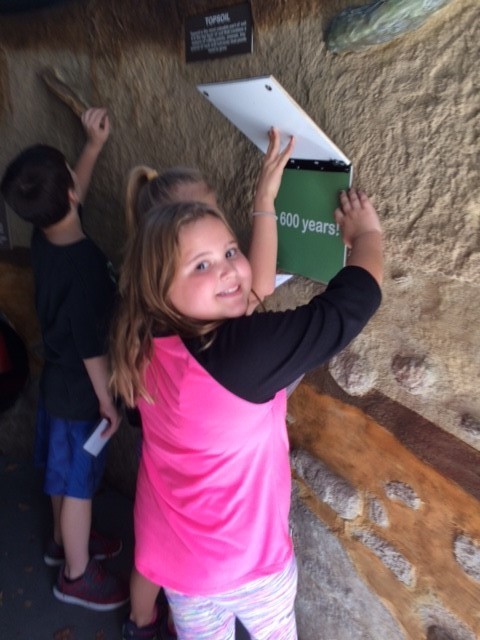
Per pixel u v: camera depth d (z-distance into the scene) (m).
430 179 1.04
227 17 1.30
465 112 0.97
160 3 1.44
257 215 1.24
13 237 2.15
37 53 1.80
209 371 1.04
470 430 1.11
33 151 1.43
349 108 1.14
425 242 1.08
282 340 1.00
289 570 1.28
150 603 1.72
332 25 1.08
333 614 1.58
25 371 2.41
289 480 1.28
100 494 2.36
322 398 1.40
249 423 1.09
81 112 1.72
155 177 1.25
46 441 1.85
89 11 1.61
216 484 1.16
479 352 1.07
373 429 1.30
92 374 1.52
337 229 1.22
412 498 1.27
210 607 1.30
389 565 1.36
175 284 1.04
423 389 1.17
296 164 1.26
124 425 2.21
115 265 1.90
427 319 1.13
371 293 1.03
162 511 1.24
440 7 0.94
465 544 1.19
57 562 2.04
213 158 1.48
